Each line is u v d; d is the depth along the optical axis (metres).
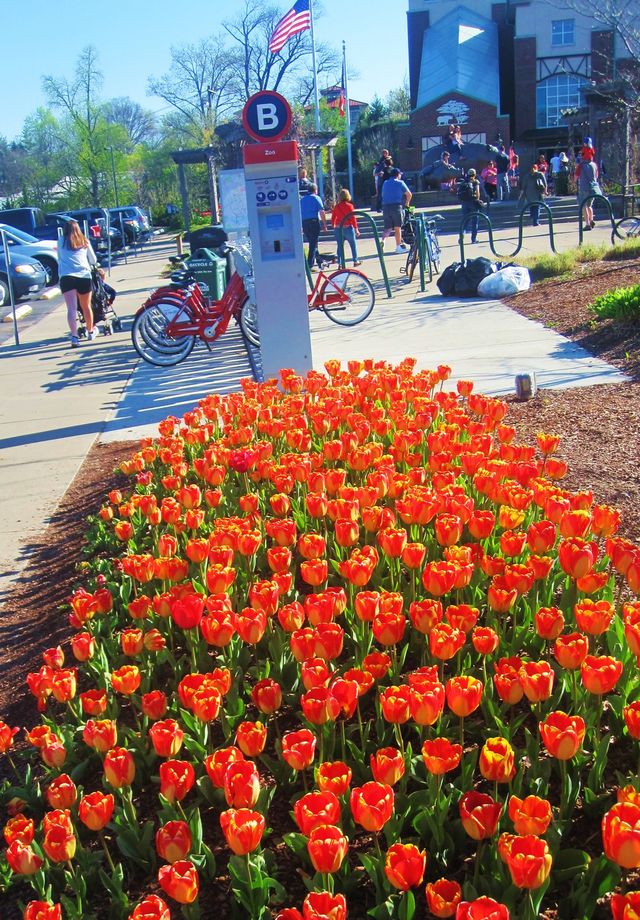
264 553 4.42
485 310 12.73
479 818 2.08
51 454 8.06
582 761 2.74
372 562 3.21
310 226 18.14
